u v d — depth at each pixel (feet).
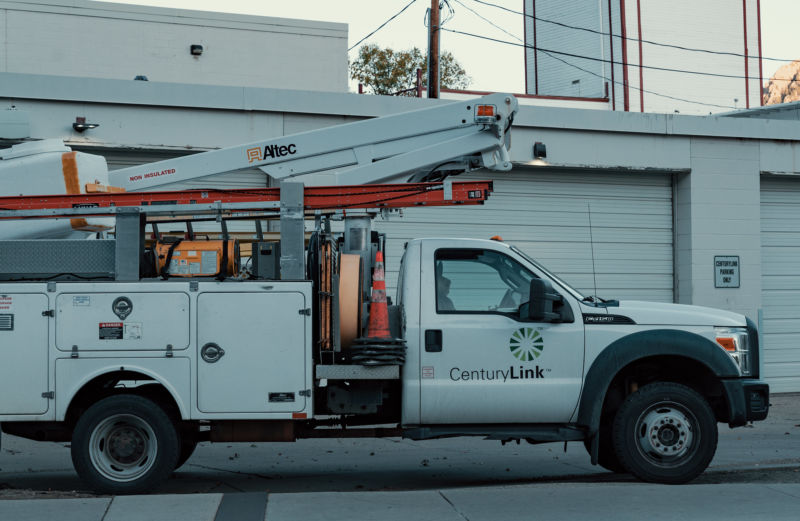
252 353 24.68
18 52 72.84
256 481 29.01
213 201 25.64
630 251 55.31
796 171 57.52
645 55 157.89
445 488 26.91
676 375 27.50
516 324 26.04
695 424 25.79
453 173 31.07
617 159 53.78
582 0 161.79
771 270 58.70
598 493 24.11
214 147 46.16
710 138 55.83
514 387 25.82
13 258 25.09
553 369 25.98
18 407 24.40
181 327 24.64
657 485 25.26
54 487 27.71
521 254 26.73
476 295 26.40
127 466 24.79
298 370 24.71
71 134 43.93
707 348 26.12
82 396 25.45
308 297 24.81
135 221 25.20
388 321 25.88
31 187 27.99
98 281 24.79
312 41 81.76
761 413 26.58
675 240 56.29
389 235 50.39
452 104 29.73
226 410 24.62
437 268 26.40
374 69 167.43
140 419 24.59
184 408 24.56
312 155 30.14
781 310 58.70
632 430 25.77
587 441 28.50
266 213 26.99
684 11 161.27
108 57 75.51
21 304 24.50
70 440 26.03
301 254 25.32
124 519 21.16
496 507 22.49
